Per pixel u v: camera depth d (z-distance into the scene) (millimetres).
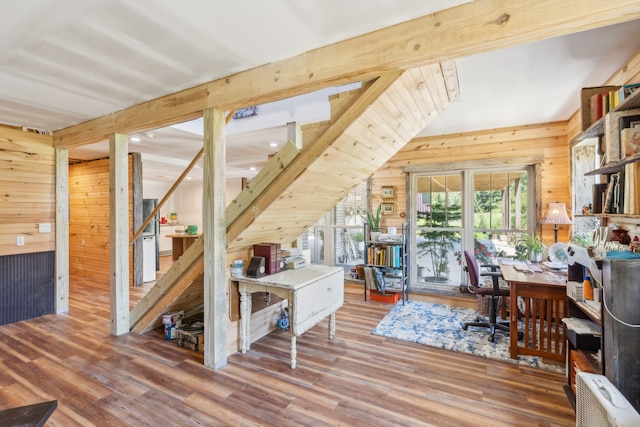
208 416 1979
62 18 1665
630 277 1515
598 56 2346
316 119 3615
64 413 2004
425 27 1724
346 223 5602
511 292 2793
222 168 2621
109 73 2342
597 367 1899
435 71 2268
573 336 2168
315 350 2928
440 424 1907
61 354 2828
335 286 3141
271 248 2955
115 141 3219
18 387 2293
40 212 3875
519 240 4305
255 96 2297
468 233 4582
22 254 3727
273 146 4852
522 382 2385
